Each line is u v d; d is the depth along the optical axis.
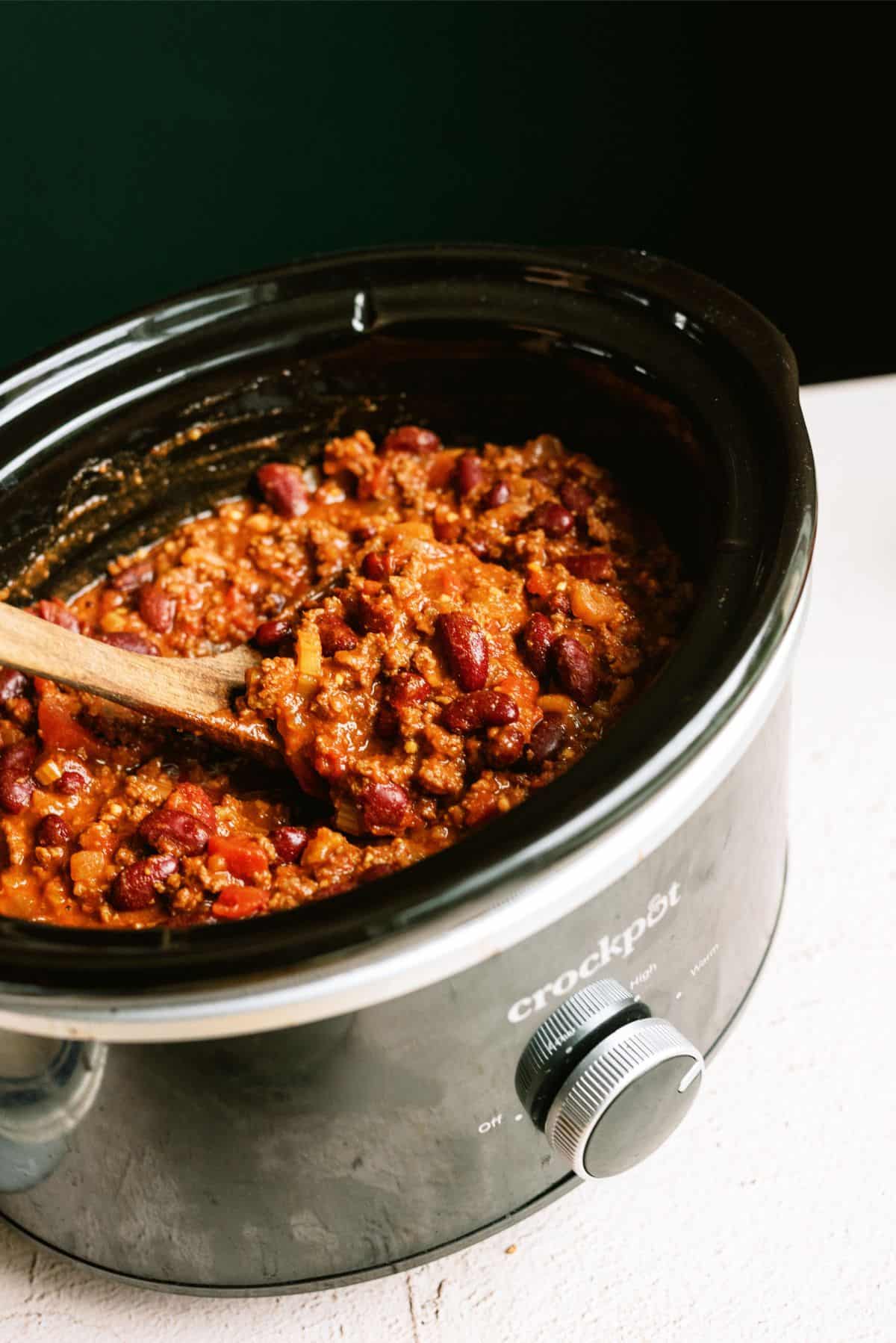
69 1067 0.34
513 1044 0.36
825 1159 0.41
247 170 0.69
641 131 0.72
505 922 0.32
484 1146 0.37
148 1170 0.36
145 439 0.48
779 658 0.34
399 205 0.72
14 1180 0.39
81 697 0.46
